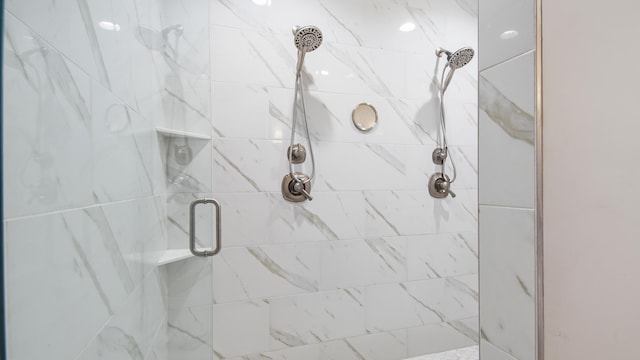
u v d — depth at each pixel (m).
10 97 0.39
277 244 1.74
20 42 0.41
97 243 0.66
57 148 0.51
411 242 1.99
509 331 0.65
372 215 1.91
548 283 0.56
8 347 0.40
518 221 0.62
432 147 2.04
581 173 0.50
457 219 2.09
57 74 0.51
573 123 0.51
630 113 0.44
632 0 0.43
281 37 1.75
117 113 0.78
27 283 0.43
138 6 0.94
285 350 1.74
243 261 1.68
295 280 1.76
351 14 1.88
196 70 1.30
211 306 1.38
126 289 0.83
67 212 0.54
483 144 0.71
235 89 1.68
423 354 2.00
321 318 1.80
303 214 1.78
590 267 0.49
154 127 1.09
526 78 0.60
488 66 0.69
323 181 1.82
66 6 0.54
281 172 1.74
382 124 1.93
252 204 1.70
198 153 1.31
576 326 0.51
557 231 0.54
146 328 0.99
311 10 1.80
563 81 0.53
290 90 1.76
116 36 0.77
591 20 0.48
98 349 0.66
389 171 1.95
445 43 2.07
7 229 0.39
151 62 1.06
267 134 1.73
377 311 1.91
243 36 1.69
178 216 1.24
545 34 0.56
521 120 0.61
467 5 2.13
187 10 1.25
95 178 0.65
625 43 0.44
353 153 1.88
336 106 1.85
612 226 0.46
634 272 0.43
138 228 0.92
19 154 0.41
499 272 0.67
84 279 0.60
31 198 0.44
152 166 1.07
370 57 1.91
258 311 1.70
